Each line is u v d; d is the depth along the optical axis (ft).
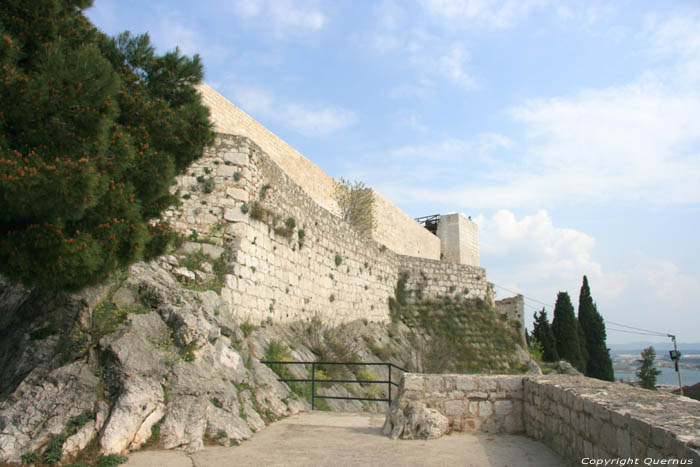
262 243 54.85
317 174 107.76
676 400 20.21
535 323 158.61
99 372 26.55
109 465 22.52
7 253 23.12
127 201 27.48
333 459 25.27
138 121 33.17
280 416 36.22
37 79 23.09
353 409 49.75
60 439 23.12
